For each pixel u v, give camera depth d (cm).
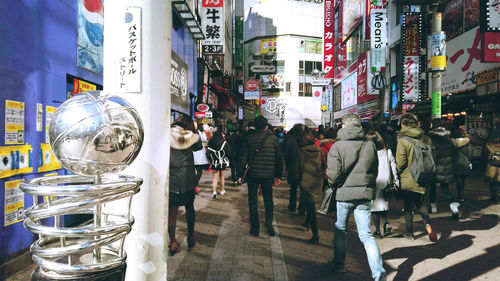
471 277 371
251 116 5016
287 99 4984
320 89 4859
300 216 662
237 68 4075
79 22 517
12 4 362
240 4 4334
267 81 5028
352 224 604
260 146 518
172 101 1091
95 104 100
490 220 608
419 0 950
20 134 375
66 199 98
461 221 605
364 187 346
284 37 5006
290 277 370
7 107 353
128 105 107
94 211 102
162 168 143
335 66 3431
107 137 99
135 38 138
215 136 839
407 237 510
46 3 427
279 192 948
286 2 4981
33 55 400
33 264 382
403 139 488
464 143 746
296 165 502
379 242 498
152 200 140
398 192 502
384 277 326
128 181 104
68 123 96
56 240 108
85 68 536
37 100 408
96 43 577
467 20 1213
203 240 490
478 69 1145
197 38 1599
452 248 466
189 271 372
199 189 965
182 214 656
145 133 139
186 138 421
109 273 101
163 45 144
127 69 138
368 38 1917
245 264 397
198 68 1688
